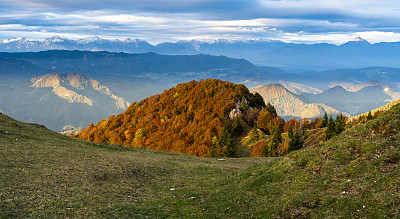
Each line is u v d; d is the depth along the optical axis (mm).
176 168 41562
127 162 39000
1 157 30078
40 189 23500
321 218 18453
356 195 19703
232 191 27484
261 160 56312
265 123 123312
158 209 23859
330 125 89938
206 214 22453
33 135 47312
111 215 20969
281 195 23594
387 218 16578
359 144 25531
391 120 25797
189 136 121125
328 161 25438
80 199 22984
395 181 19312
